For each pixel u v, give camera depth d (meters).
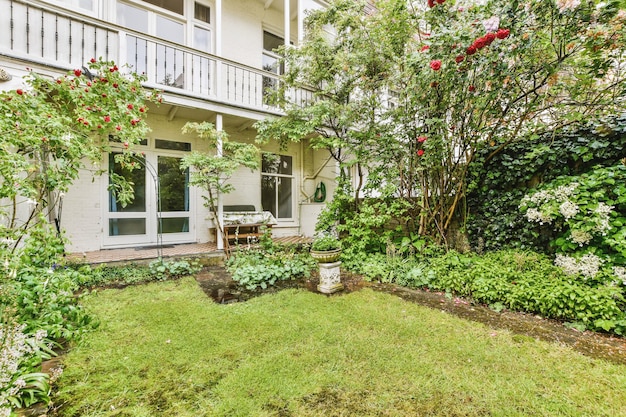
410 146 4.59
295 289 3.80
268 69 7.69
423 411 1.57
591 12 2.79
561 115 3.55
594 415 1.53
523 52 3.20
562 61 3.17
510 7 3.03
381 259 4.62
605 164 3.37
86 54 4.41
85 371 1.92
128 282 4.04
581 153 3.44
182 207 6.33
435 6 3.52
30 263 2.38
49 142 2.80
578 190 3.14
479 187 4.36
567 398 1.66
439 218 4.64
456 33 3.27
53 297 2.21
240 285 3.98
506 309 3.01
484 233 4.21
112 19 5.46
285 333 2.47
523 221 3.84
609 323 2.40
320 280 3.75
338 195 5.64
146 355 2.12
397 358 2.08
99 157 3.42
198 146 6.48
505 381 1.82
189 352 2.17
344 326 2.62
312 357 2.09
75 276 2.58
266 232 5.81
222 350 2.20
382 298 3.41
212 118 6.27
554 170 3.67
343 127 5.78
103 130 3.40
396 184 4.93
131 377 1.86
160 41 4.99
